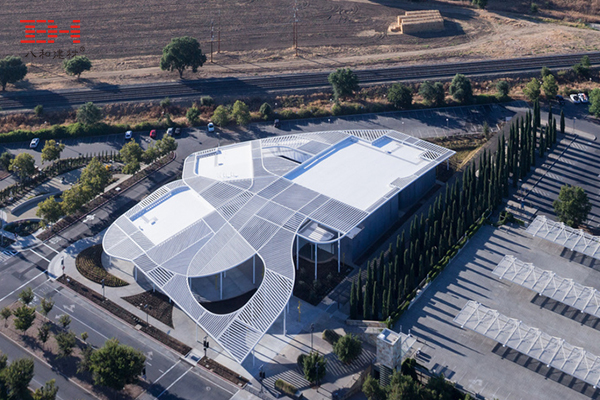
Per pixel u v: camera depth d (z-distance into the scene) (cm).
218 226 17488
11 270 18188
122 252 17088
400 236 17200
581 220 18825
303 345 15575
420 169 19888
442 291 16900
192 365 15275
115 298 17162
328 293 17062
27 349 15800
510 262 17125
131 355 14312
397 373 13838
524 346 14788
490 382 14412
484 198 19488
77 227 19888
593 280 17112
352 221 17462
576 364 14275
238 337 14662
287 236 17025
